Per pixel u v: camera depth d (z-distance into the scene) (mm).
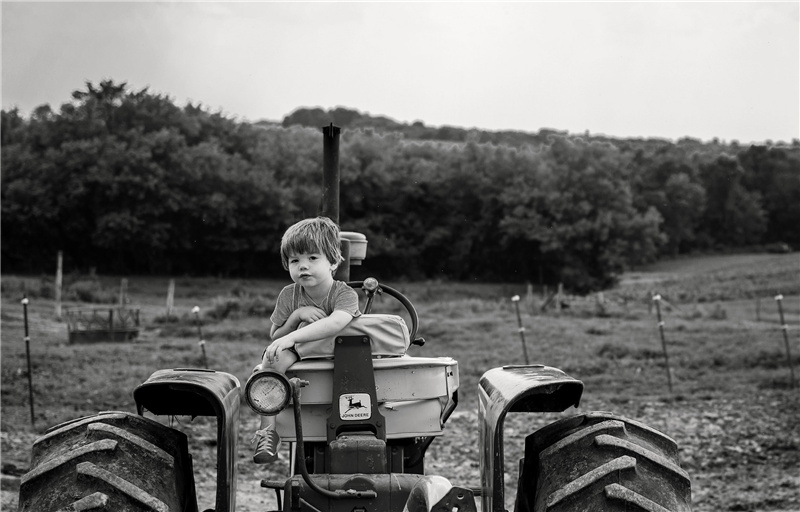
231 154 106750
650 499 3525
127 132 92375
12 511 7023
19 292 53500
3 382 17281
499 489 3848
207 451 10883
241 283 86188
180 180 91000
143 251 90625
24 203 87062
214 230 93750
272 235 96375
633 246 102312
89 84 99062
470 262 109062
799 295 68188
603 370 21828
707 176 149125
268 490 9258
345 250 5309
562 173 103812
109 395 16062
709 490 9461
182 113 102250
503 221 103188
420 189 108750
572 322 35344
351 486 3781
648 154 155000
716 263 126812
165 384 3877
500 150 109875
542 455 3914
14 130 101000
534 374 4266
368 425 4016
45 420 12953
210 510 4480
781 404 16125
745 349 24906
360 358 4051
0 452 10242
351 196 106688
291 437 4105
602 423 3947
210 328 34031
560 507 3551
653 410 15539
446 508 3652
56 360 21531
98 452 3611
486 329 31625
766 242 151250
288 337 4008
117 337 30547
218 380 4117
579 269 99688
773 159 153875
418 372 4121
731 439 12656
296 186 101562
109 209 88062
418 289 91688
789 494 9062
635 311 44688
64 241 89688
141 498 3432
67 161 87750
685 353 24594
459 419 14000
